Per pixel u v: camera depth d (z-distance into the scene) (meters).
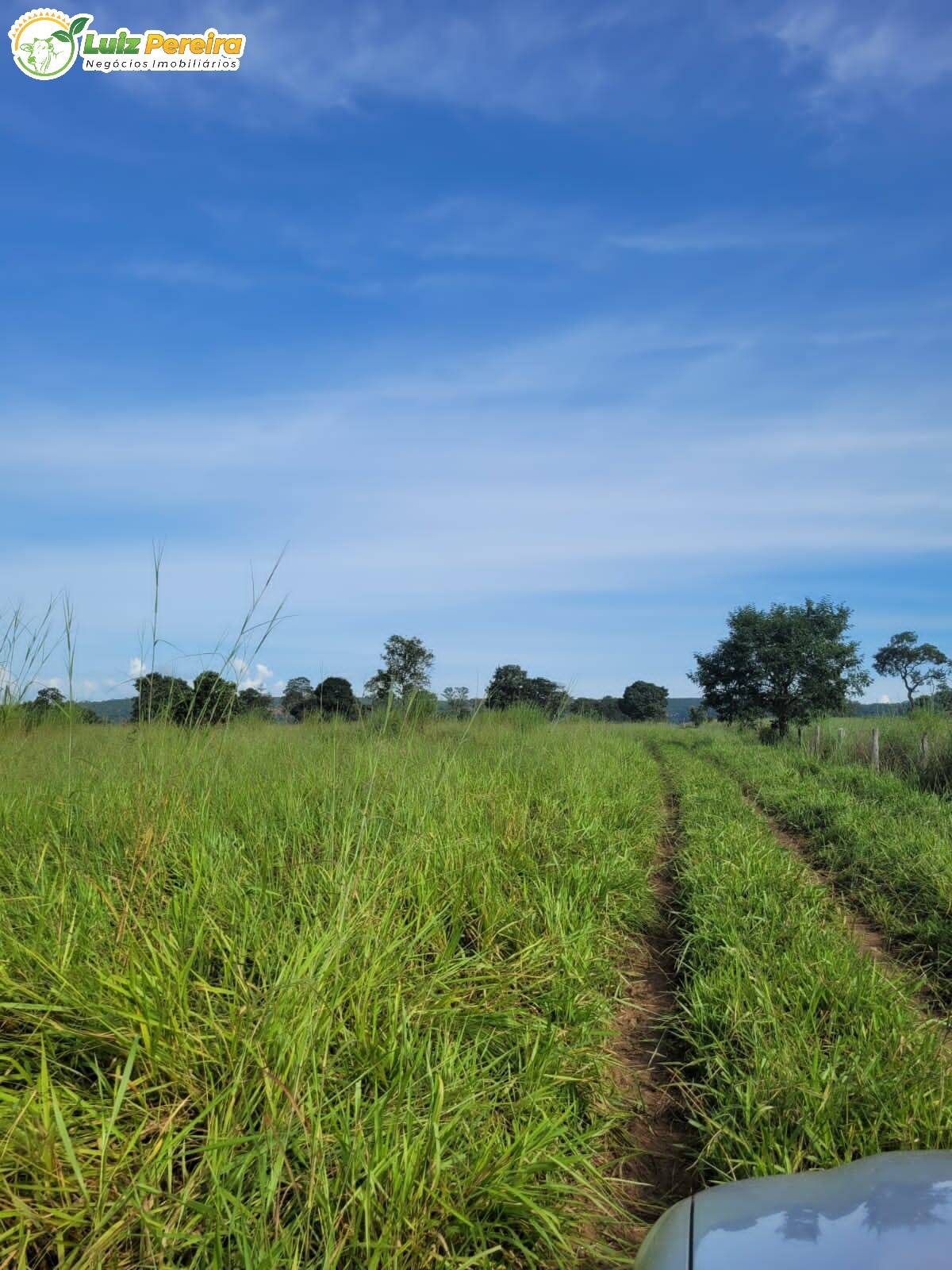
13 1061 3.05
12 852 5.31
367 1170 2.79
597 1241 3.22
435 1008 4.22
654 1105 4.39
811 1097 3.74
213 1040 3.36
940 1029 4.98
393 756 7.93
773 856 8.85
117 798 6.13
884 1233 1.75
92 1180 2.75
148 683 6.89
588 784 11.30
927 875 8.05
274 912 4.58
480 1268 2.81
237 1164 2.80
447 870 6.02
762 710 34.62
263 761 8.12
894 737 20.20
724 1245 1.81
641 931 7.21
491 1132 3.49
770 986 5.07
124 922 3.81
